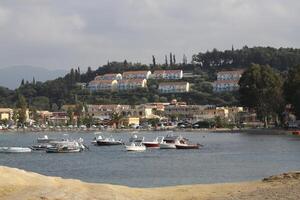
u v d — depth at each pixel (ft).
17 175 125.80
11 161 363.76
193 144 484.33
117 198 115.96
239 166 293.23
